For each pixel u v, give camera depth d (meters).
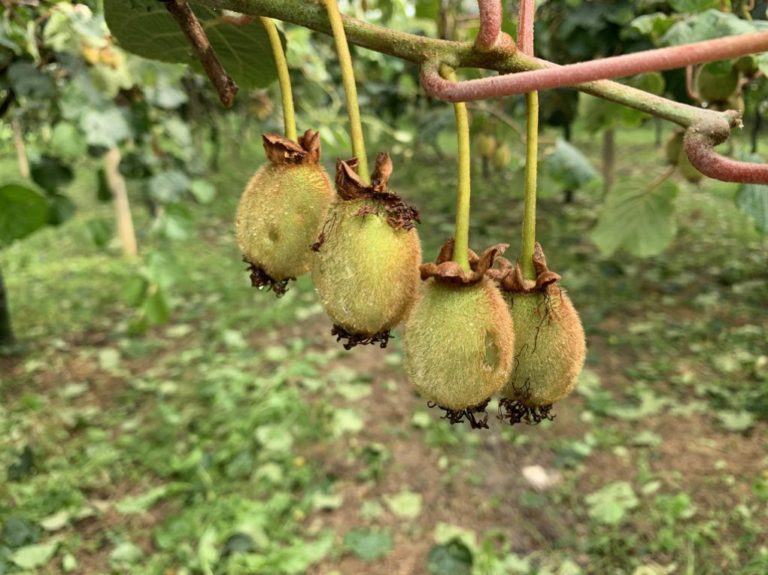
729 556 0.61
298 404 0.84
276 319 1.17
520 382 0.19
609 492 0.70
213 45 0.27
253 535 0.64
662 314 1.12
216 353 1.06
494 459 0.76
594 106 0.57
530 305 0.19
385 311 0.17
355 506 0.70
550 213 1.81
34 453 0.78
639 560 0.61
